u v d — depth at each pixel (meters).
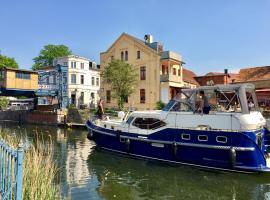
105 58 41.31
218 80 45.03
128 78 34.03
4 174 6.04
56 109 39.16
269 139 14.27
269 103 26.55
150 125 15.54
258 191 10.82
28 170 7.39
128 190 10.85
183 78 43.25
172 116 14.77
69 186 11.13
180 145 14.31
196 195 10.39
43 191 7.11
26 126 38.12
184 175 12.85
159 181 12.03
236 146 12.80
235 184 11.61
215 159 13.37
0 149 6.39
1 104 55.75
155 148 15.28
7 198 5.59
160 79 36.75
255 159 12.56
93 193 10.41
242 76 35.22
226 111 13.50
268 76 32.41
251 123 12.58
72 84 51.34
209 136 13.52
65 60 51.56
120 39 39.91
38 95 39.47
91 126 18.97
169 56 36.53
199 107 14.16
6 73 34.47
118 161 15.52
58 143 22.22
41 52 68.50
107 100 40.22
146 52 37.41
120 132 16.73
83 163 15.19
